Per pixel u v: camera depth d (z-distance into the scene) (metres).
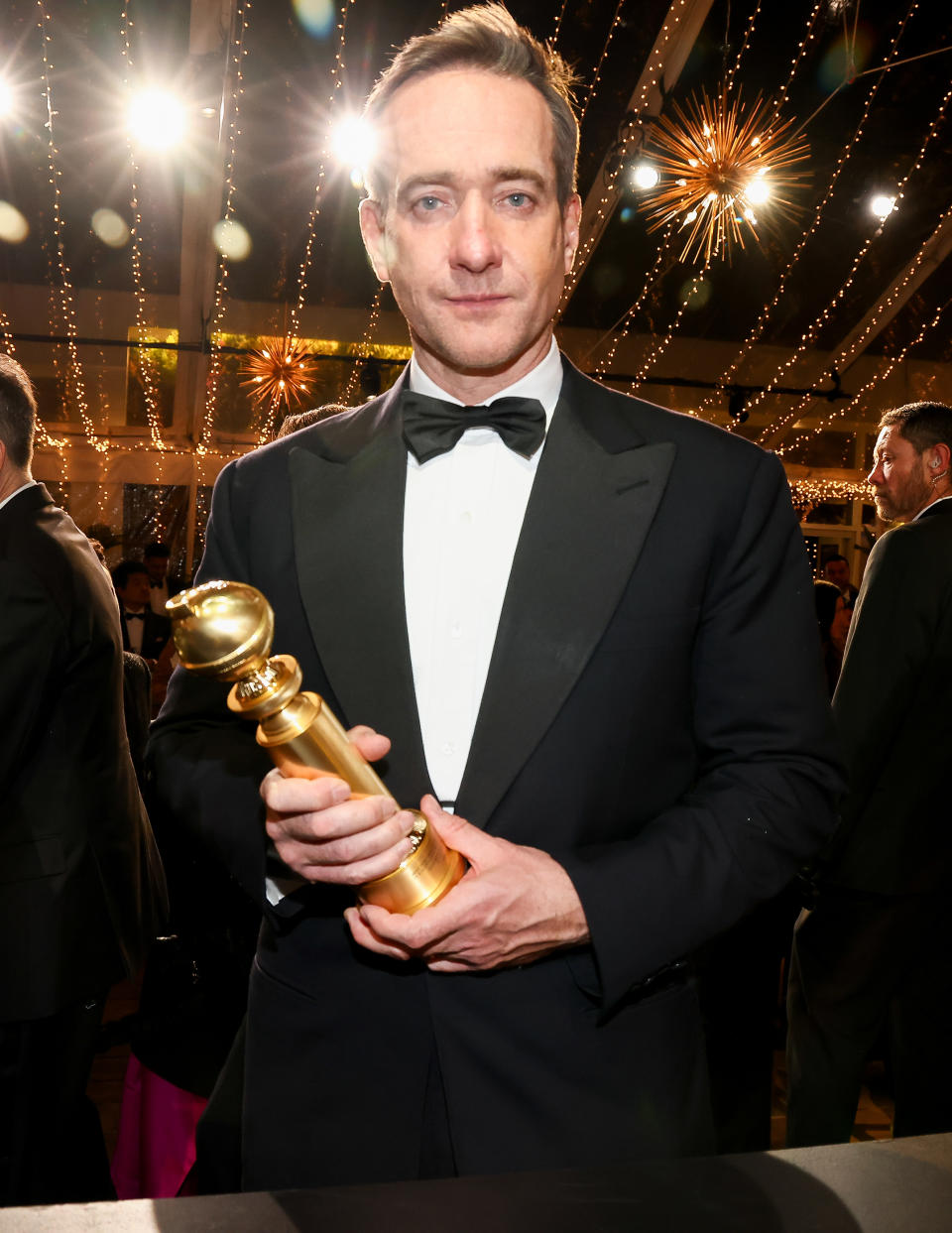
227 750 1.08
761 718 0.99
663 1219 0.51
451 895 0.81
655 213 5.25
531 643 0.95
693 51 6.51
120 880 1.97
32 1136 1.87
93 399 8.70
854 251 8.53
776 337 9.48
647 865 0.90
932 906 2.19
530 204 0.95
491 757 0.94
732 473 1.02
